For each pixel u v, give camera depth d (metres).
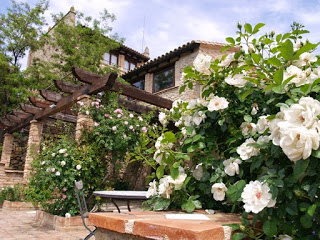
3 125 11.03
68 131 7.23
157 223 1.24
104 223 1.49
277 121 1.33
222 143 2.08
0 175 9.33
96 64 13.82
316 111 1.18
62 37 13.80
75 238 4.40
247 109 2.03
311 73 1.56
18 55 14.46
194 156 2.03
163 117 2.53
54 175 5.25
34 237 4.47
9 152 10.97
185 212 1.80
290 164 1.41
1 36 13.80
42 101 8.24
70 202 5.37
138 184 9.05
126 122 5.92
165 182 1.81
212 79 2.13
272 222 1.26
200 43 10.50
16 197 7.90
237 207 1.89
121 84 6.45
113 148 5.88
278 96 1.73
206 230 1.09
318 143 1.10
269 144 1.48
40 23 14.31
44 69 13.42
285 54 1.42
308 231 1.29
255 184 1.33
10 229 5.09
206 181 1.95
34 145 8.59
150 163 2.36
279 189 1.29
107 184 5.80
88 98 6.17
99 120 6.07
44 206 5.97
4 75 13.18
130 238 1.35
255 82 1.75
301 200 1.31
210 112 2.07
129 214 1.63
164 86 12.18
